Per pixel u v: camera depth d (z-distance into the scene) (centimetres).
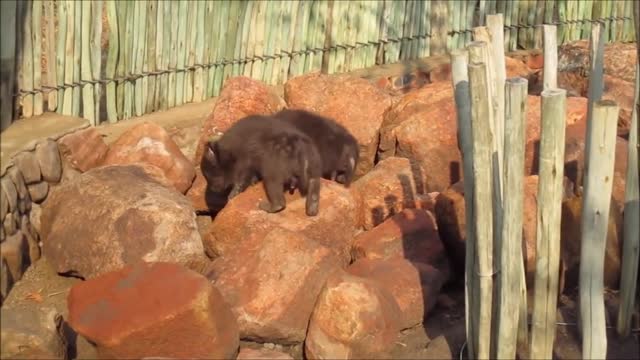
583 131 586
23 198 510
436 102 621
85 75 584
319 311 439
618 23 856
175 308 402
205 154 572
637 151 427
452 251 510
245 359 426
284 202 525
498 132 404
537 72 717
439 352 447
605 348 414
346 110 642
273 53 679
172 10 620
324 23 699
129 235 493
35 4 549
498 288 400
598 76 439
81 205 510
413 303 466
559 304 477
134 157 565
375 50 732
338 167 585
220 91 660
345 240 531
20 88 553
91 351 449
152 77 621
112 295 412
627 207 434
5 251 482
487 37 406
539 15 810
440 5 756
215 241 529
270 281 455
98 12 581
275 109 629
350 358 433
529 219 484
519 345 432
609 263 482
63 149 546
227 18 650
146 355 405
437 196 545
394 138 622
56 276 510
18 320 423
